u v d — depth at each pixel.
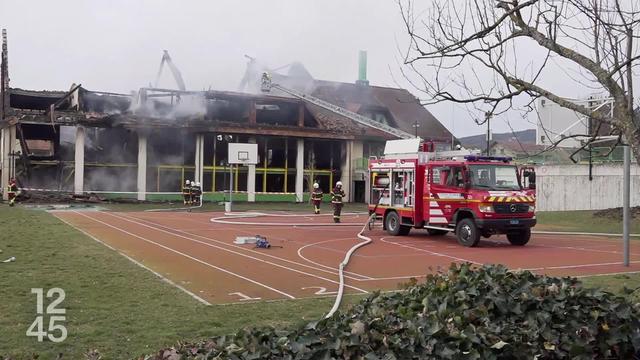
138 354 5.84
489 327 4.32
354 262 13.43
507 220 16.83
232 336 4.24
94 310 7.69
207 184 39.56
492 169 17.47
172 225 22.31
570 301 4.77
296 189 42.12
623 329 4.68
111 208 32.28
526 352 4.23
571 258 14.60
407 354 3.89
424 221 18.84
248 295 9.12
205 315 7.59
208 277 10.76
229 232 20.00
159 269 11.54
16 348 5.95
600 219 25.94
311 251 15.32
